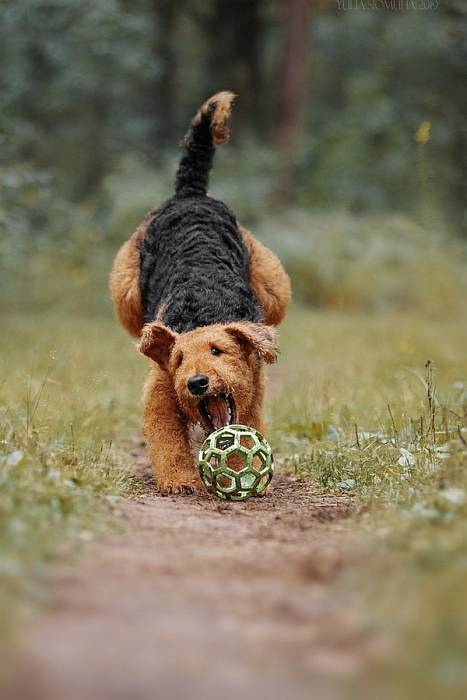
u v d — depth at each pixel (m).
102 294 29.45
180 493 9.93
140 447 13.01
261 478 9.70
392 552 6.46
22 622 4.98
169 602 5.71
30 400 12.34
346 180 43.03
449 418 11.20
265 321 12.43
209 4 49.62
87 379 14.41
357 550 6.81
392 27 48.38
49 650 4.76
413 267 34.69
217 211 12.38
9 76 38.78
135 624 5.26
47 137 42.88
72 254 29.72
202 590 5.99
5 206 22.09
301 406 13.58
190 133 13.20
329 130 47.09
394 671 4.59
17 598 5.29
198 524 8.17
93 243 30.58
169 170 35.50
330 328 26.70
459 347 21.06
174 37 50.50
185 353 9.71
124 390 15.48
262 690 4.45
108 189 35.22
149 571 6.36
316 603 5.75
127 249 12.58
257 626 5.34
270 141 46.62
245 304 10.89
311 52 52.19
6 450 9.46
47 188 23.84
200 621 5.39
